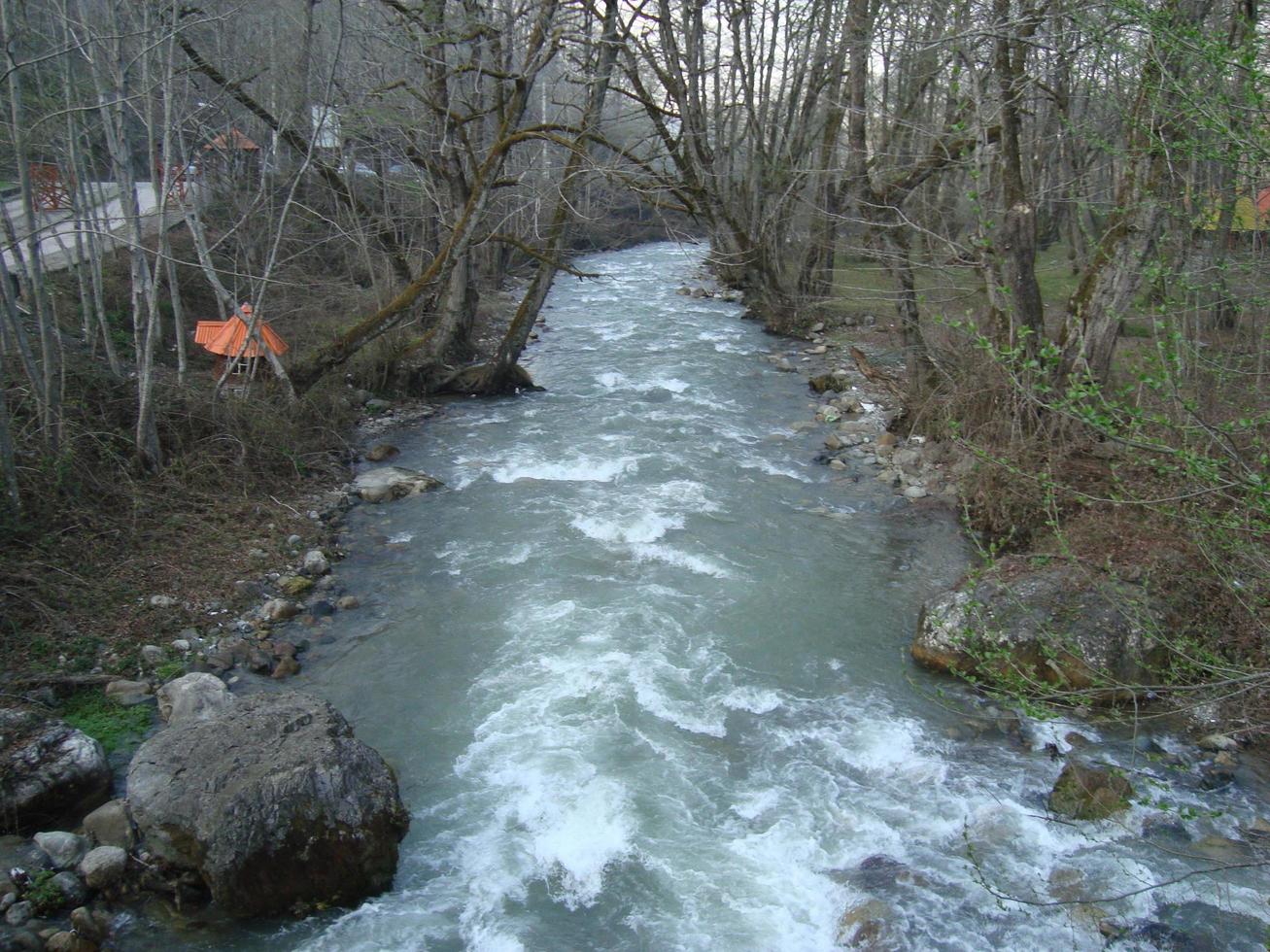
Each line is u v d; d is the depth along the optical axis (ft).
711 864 22.20
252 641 30.81
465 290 61.67
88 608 30.71
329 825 20.72
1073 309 40.45
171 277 41.37
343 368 52.70
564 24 54.95
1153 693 24.39
